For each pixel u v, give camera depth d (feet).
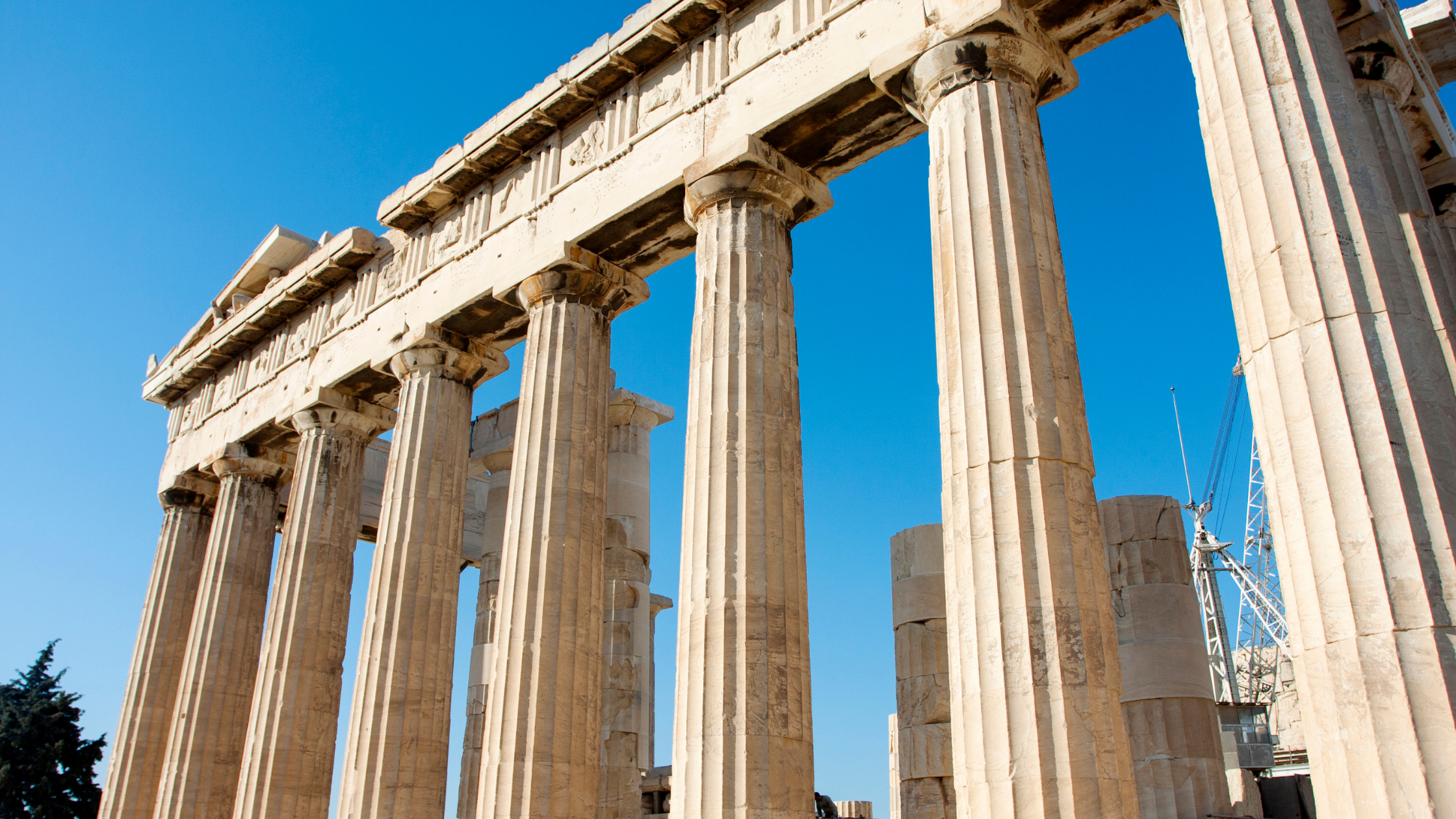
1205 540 166.30
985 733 38.45
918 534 73.51
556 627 59.62
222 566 92.89
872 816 130.62
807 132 57.52
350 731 67.92
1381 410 31.32
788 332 56.18
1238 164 36.70
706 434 52.95
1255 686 163.63
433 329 76.43
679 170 61.67
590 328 67.92
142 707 95.40
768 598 49.24
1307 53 36.42
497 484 104.58
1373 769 28.63
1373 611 29.68
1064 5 50.57
